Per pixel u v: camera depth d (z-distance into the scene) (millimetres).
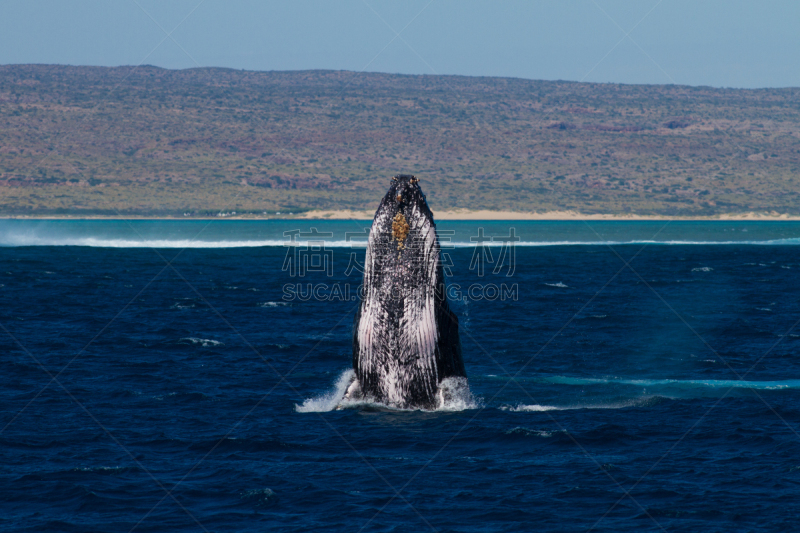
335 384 83562
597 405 73312
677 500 50562
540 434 63000
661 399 75812
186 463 57125
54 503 49938
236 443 61219
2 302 156750
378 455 58344
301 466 56406
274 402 74750
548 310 152750
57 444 61031
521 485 53094
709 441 62250
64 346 106250
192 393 78312
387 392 64625
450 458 57812
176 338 114750
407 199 57625
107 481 53531
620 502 50344
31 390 79375
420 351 61312
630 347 108812
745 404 73812
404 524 47344
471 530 46500
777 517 47938
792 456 58531
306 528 46781
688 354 103938
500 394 77812
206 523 47375
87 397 76562
